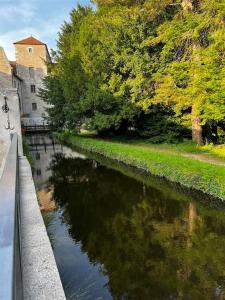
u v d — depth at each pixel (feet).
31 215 13.47
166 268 19.35
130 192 37.01
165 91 56.85
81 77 79.10
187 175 36.14
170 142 70.54
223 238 23.47
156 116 73.41
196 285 17.24
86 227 26.13
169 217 28.40
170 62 62.49
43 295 7.42
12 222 5.44
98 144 70.13
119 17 66.59
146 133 74.33
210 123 64.28
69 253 21.48
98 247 22.39
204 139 67.41
